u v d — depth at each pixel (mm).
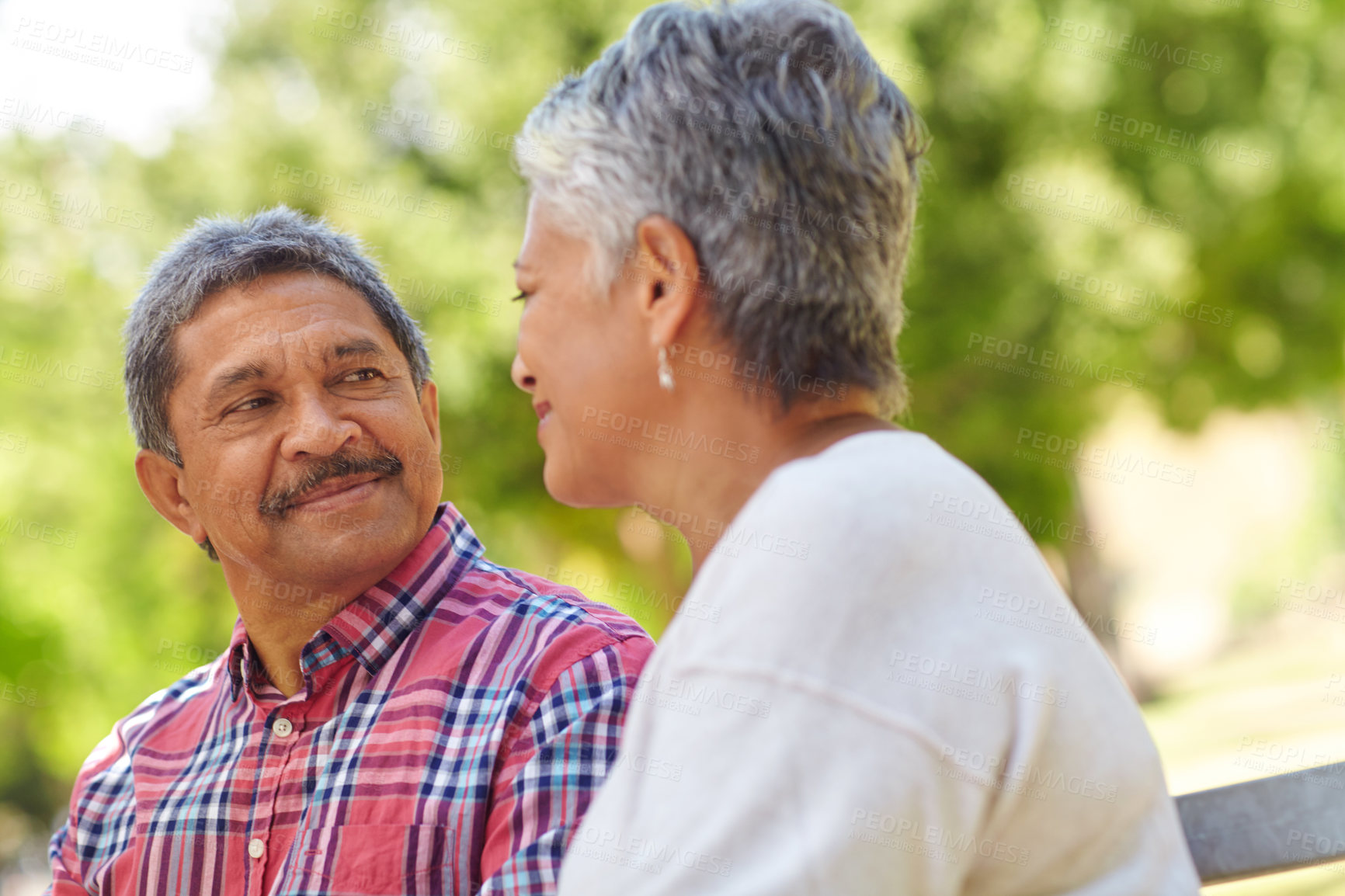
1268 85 8586
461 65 6840
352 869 1307
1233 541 19016
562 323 1062
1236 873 1255
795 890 764
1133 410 10422
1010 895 854
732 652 840
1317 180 8773
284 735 1429
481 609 1485
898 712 805
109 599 6516
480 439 6852
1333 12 8664
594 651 1384
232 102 6875
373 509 1449
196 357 1460
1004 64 7242
